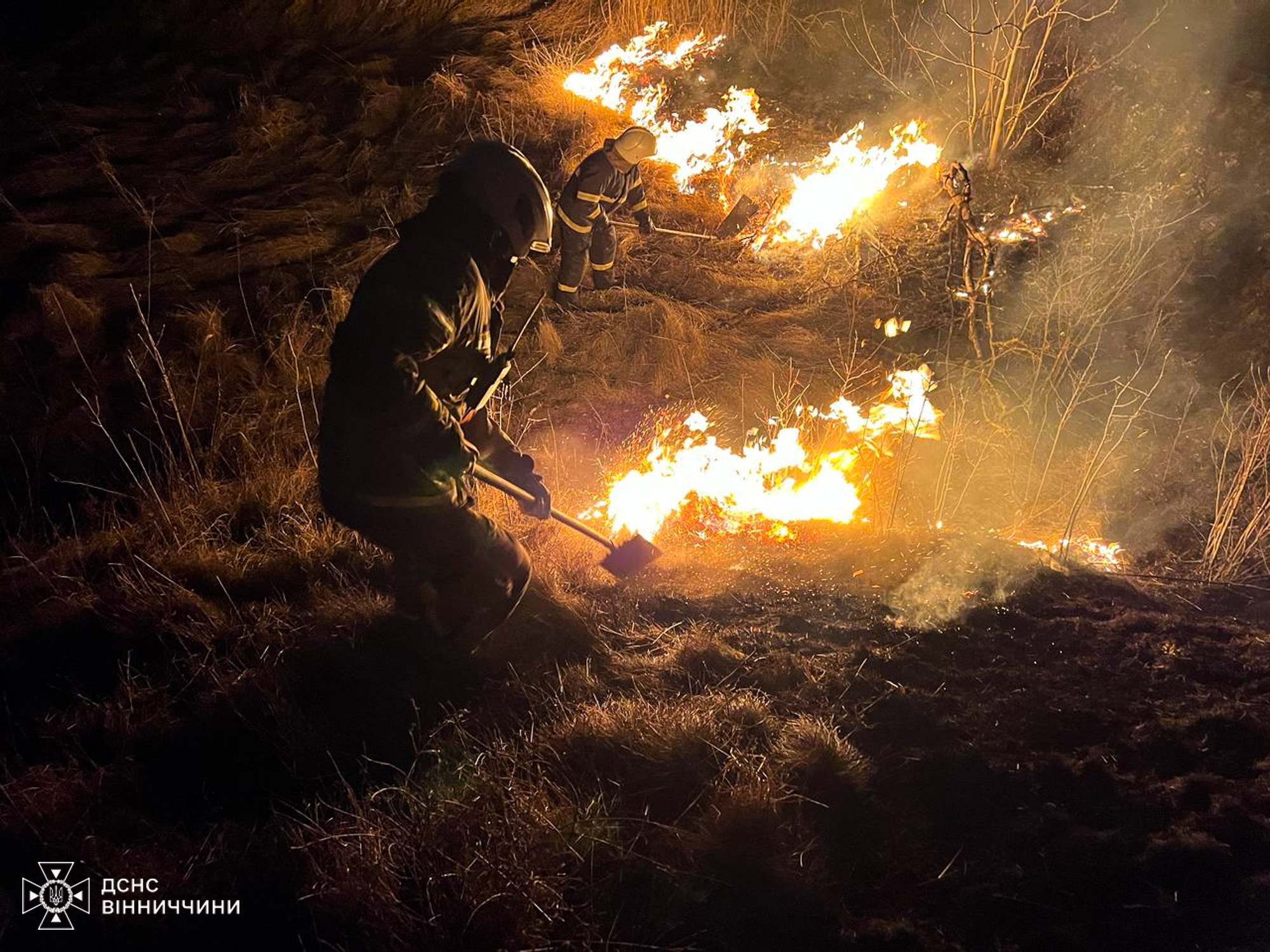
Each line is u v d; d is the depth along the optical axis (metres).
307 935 2.90
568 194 6.07
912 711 3.68
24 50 8.98
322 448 3.27
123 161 7.53
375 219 7.05
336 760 3.49
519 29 9.54
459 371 3.33
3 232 6.52
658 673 3.86
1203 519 4.88
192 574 4.32
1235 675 3.87
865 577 4.39
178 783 3.42
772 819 3.16
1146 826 3.23
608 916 2.91
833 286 6.70
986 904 2.99
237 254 6.54
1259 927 2.91
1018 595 4.30
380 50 9.27
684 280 6.78
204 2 9.31
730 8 9.46
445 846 3.04
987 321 5.94
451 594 3.52
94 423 5.21
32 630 4.04
